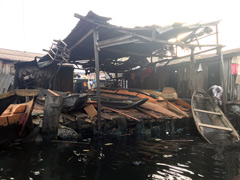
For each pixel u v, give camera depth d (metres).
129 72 14.88
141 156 4.77
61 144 5.52
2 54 15.62
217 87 9.85
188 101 10.61
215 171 3.89
